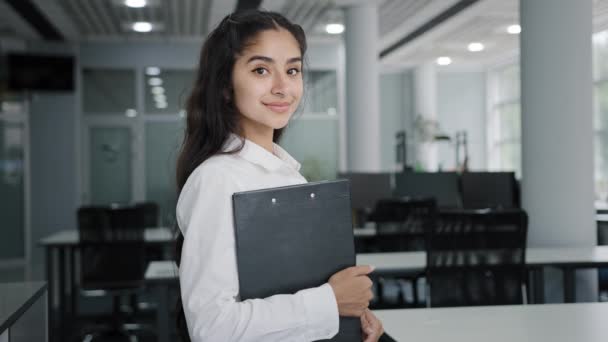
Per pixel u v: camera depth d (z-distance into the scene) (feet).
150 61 30.60
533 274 11.96
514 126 39.45
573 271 11.28
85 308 19.44
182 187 3.65
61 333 15.96
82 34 28.91
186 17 25.99
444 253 10.35
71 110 29.58
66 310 17.69
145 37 29.81
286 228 3.31
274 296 3.16
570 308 7.09
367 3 24.67
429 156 42.50
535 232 13.93
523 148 14.17
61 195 29.53
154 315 17.83
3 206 28.04
